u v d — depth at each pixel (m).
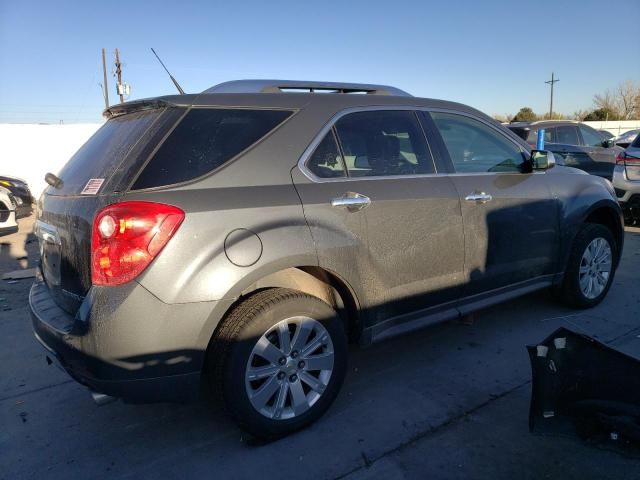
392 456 2.68
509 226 3.84
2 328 4.69
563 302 4.66
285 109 2.99
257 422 2.71
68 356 2.50
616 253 4.88
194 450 2.79
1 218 9.18
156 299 2.39
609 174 10.44
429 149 3.53
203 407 3.24
